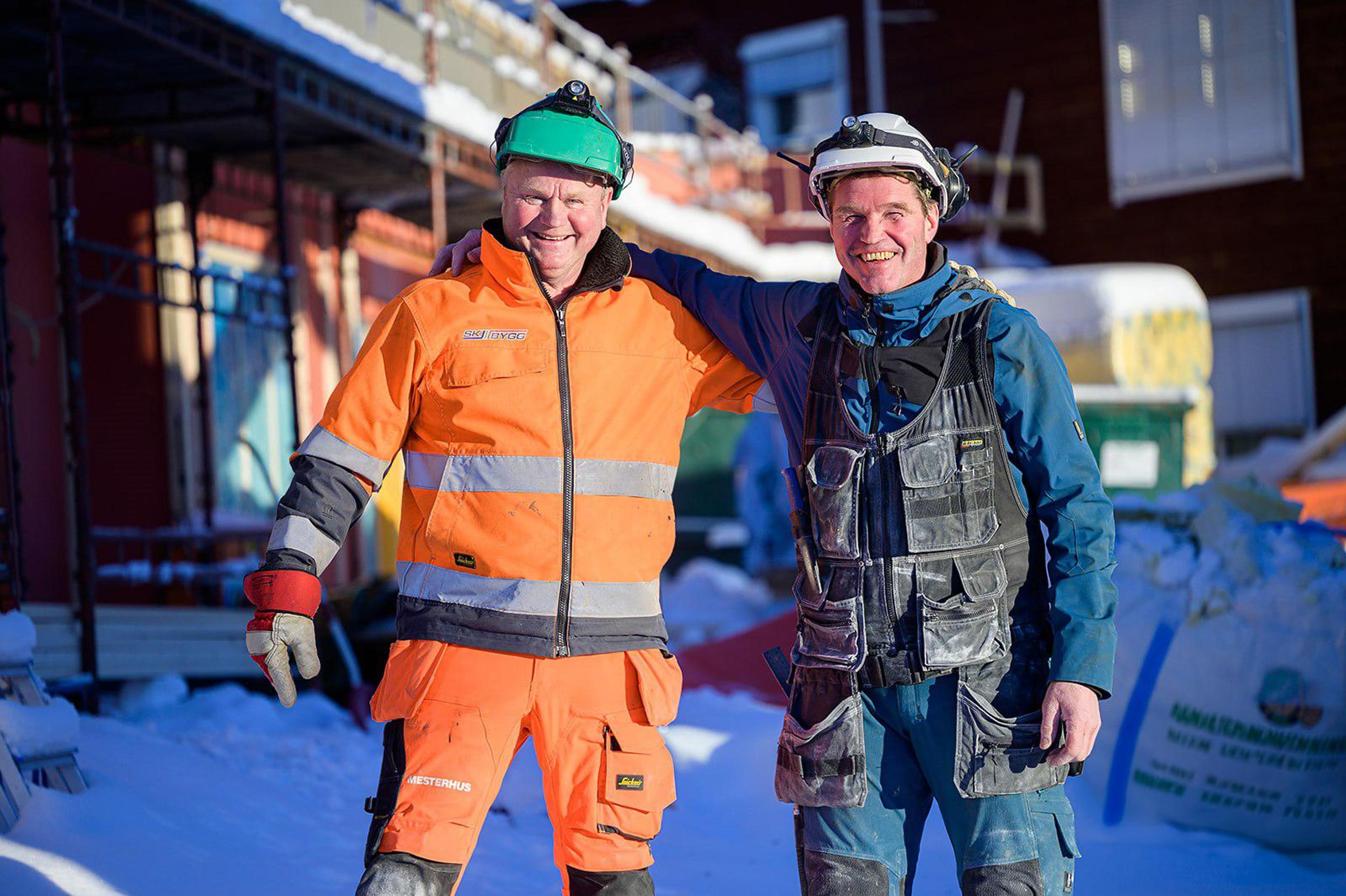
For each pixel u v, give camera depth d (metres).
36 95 7.75
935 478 2.41
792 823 4.65
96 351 8.64
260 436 9.84
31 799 3.33
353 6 8.73
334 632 7.23
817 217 16.67
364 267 11.30
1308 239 17.28
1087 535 2.37
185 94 7.71
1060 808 2.41
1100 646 2.31
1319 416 17.12
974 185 19.08
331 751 5.38
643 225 11.61
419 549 2.50
